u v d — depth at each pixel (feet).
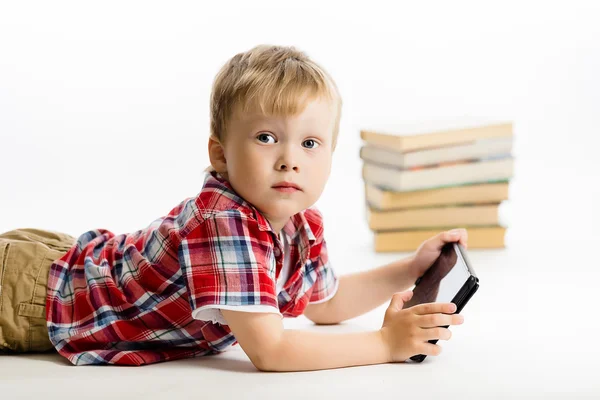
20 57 12.97
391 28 13.33
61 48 13.01
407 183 8.18
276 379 4.63
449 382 4.56
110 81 13.07
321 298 5.79
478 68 13.23
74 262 5.50
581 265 7.55
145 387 4.53
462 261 5.12
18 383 4.65
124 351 5.08
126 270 5.24
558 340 5.43
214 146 5.06
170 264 5.03
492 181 8.27
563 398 4.34
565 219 9.38
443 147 8.19
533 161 12.07
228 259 4.78
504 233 8.29
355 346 4.83
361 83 13.37
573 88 12.94
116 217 9.57
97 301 5.22
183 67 13.15
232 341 5.23
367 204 8.75
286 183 4.77
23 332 5.29
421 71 13.34
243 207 4.88
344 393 4.37
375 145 8.53
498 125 8.26
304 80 4.79
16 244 5.50
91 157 12.22
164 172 11.68
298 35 13.39
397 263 5.92
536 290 6.77
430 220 8.27
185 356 5.25
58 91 13.00
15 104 12.93
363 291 5.91
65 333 5.20
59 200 10.39
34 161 12.06
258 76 4.78
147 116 13.09
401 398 4.30
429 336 4.80
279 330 4.79
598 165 11.74
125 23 13.09
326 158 4.91
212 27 13.23
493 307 6.30
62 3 13.03
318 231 5.54
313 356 4.75
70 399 4.36
